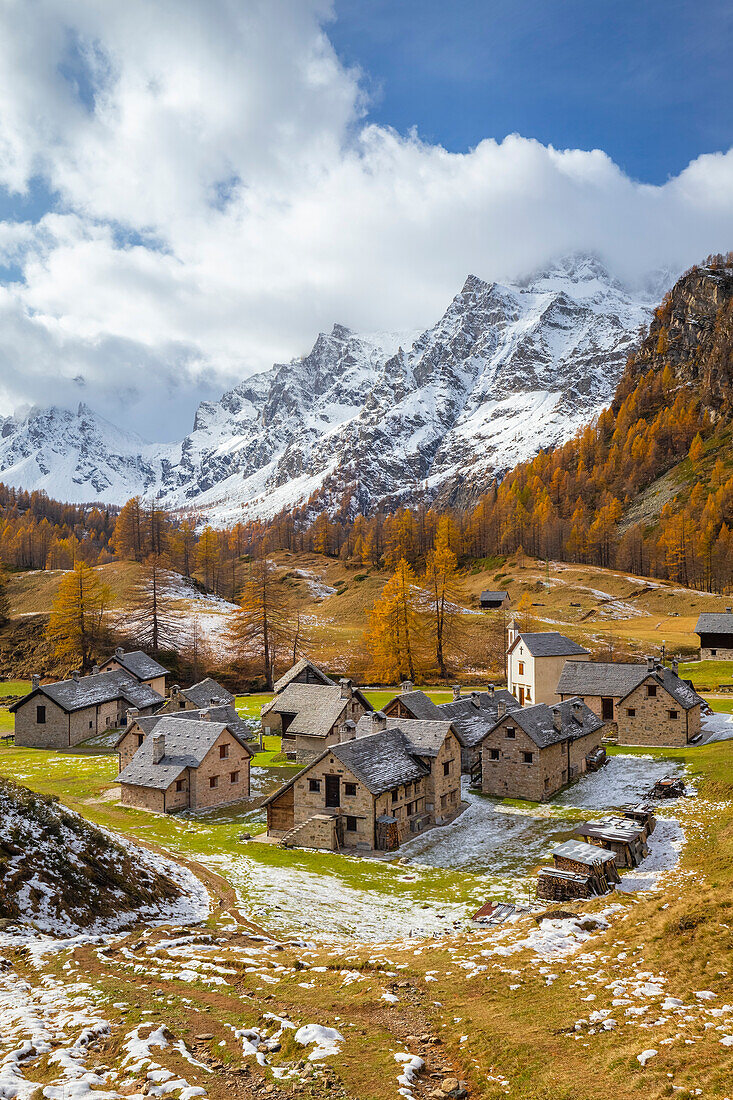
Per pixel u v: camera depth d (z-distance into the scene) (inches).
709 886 1221.1
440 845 2105.1
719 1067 670.5
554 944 1144.8
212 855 1937.7
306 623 6510.8
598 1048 764.0
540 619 6638.8
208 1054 777.6
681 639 5541.3
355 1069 741.3
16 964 1043.3
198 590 7140.8
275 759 3127.5
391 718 2551.7
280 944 1270.9
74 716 3604.8
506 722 2578.7
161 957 1126.4
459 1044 819.4
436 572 5615.2
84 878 1386.6
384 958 1148.5
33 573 7219.5
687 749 2898.6
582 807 2374.5
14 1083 674.2
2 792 1515.7
